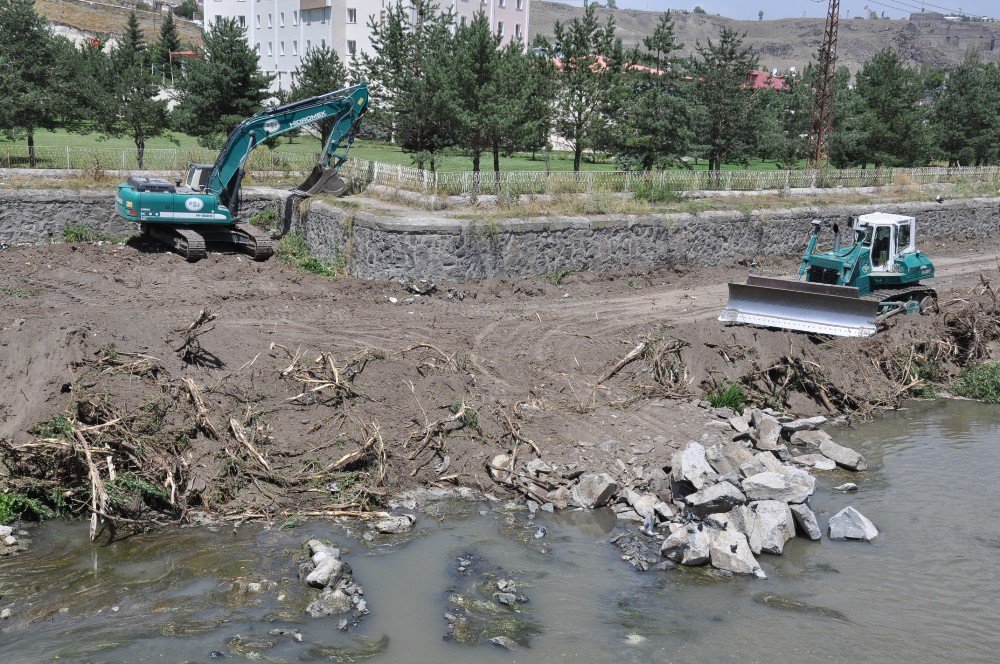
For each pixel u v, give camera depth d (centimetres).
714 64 3375
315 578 1019
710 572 1101
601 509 1263
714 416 1537
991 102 4566
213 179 2452
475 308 2064
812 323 1858
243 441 1272
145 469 1212
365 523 1191
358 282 2145
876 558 1140
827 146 3806
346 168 2884
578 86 3228
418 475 1318
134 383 1320
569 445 1402
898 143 4222
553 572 1084
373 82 4272
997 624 991
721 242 2675
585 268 2402
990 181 3972
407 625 955
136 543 1117
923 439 1584
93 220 2519
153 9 11181
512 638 941
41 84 3111
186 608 973
